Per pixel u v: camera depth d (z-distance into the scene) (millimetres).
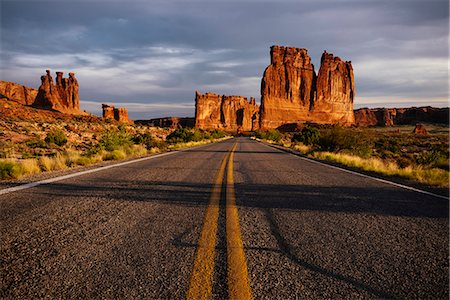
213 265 2557
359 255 2863
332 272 2486
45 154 17719
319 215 4285
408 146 43719
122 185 6473
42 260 2627
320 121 199000
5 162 7945
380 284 2301
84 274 2373
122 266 2520
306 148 24656
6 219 3834
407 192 6305
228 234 3369
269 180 7637
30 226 3570
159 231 3441
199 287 2172
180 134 42156
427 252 2975
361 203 5133
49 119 78688
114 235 3287
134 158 14430
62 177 7391
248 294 2086
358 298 2086
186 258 2691
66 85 145375
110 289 2145
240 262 2621
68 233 3340
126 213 4207
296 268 2541
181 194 5605
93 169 9281
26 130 39625
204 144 39875
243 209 4543
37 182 6527
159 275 2361
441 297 2127
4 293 2084
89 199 5051
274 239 3254
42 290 2129
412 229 3709
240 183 7055
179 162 12430
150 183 6812
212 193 5754
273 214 4289
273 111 197625
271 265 2586
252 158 15578
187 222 3807
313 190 6301
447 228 3771
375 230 3645
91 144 31406
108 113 143250
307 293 2131
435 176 8477
